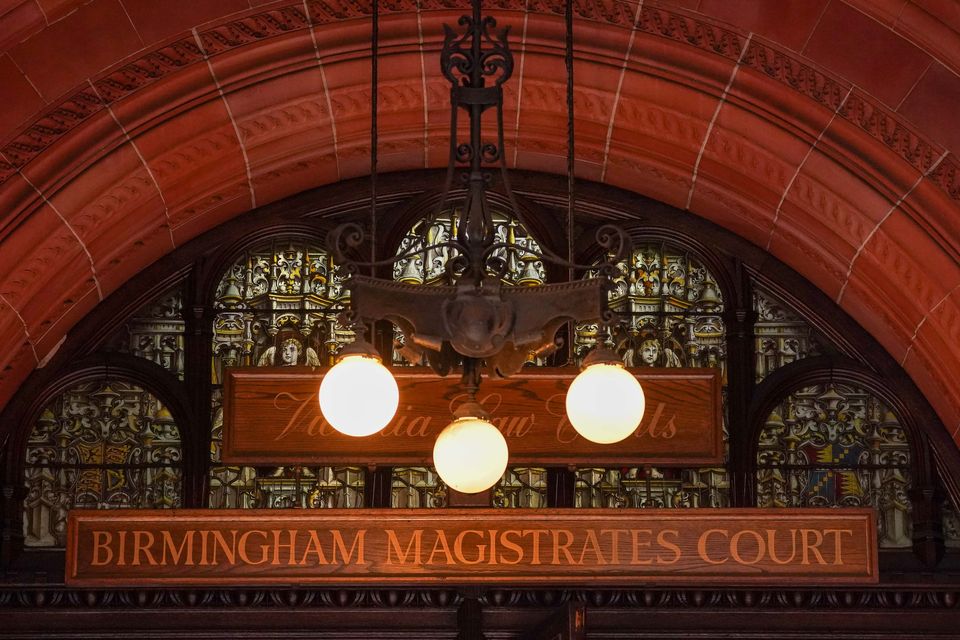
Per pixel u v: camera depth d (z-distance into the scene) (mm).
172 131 9656
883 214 9633
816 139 9594
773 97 9555
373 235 6891
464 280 6652
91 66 9180
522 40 9711
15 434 10141
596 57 9734
